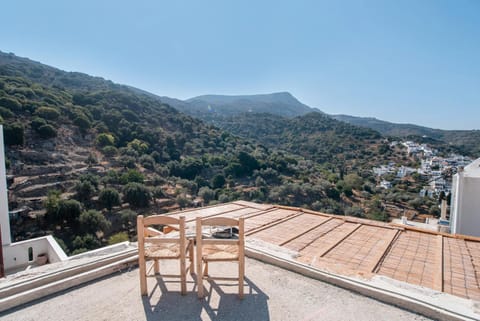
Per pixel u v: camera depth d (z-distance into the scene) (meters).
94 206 22.09
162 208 26.05
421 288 2.30
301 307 2.12
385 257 3.54
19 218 17.44
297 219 5.43
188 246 2.68
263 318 1.97
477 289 2.72
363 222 5.20
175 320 1.94
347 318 1.97
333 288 2.43
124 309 2.08
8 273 5.38
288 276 2.68
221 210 6.21
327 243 4.02
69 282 2.39
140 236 2.23
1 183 5.50
